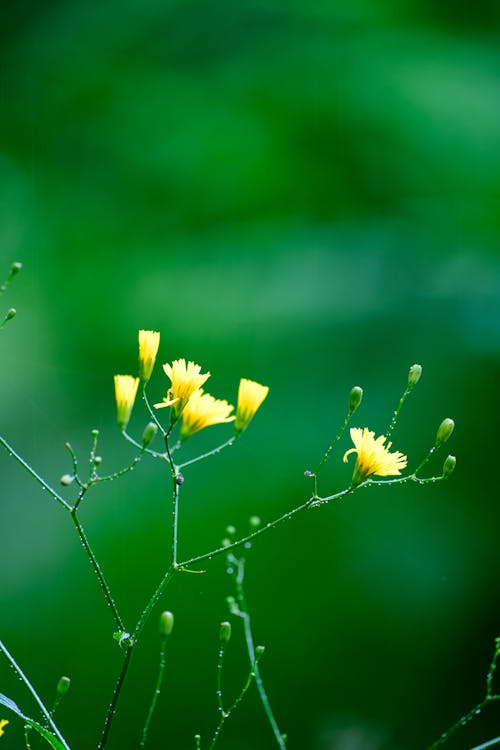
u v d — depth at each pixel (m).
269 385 1.61
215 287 1.78
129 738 1.20
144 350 0.72
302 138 1.90
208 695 1.26
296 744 1.22
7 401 1.62
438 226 1.76
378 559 1.41
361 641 1.32
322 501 0.73
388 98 1.86
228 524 1.42
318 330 1.65
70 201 1.96
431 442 1.52
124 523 1.43
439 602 1.36
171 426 0.73
